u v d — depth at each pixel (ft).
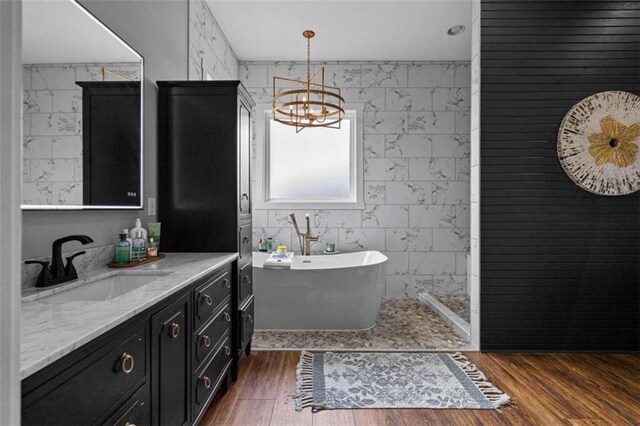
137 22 6.81
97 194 5.52
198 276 5.09
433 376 7.68
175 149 7.59
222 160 7.55
